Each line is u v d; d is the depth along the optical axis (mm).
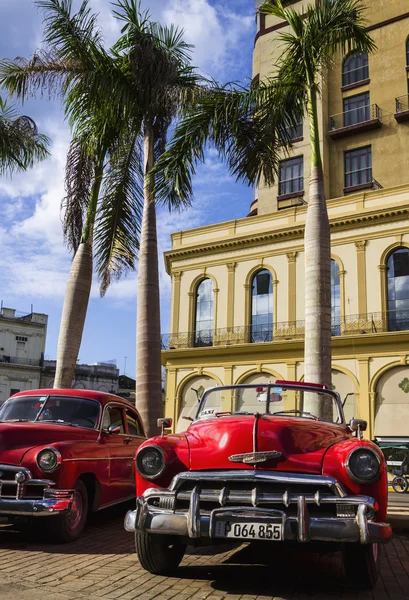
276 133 11406
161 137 13102
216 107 11008
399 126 29500
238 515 4082
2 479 6051
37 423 6969
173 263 29859
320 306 9461
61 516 6051
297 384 5957
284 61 11227
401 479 18594
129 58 11703
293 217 26688
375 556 4461
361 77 31625
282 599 4066
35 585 4266
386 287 23875
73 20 11742
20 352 51781
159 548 4586
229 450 4426
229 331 27203
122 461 7605
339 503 4031
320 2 10984
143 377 11016
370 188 29266
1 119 14445
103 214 13148
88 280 12789
